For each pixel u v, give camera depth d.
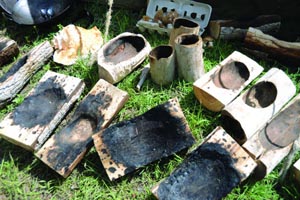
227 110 1.03
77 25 1.39
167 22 1.31
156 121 1.06
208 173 0.98
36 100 1.14
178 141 1.03
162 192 0.94
